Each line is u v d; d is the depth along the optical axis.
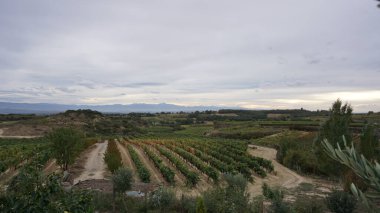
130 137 83.69
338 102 18.48
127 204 15.14
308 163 31.23
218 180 25.88
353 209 12.93
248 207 13.69
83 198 6.21
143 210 14.55
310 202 14.77
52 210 5.36
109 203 15.20
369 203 2.38
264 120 107.75
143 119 142.88
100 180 23.44
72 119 103.75
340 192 13.96
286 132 68.44
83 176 28.84
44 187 5.54
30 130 85.62
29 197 5.28
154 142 60.75
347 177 15.12
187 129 110.06
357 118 70.25
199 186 25.31
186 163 38.12
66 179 20.72
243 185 16.47
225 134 79.81
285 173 31.30
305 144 48.47
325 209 14.73
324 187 23.33
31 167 5.79
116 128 104.00
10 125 90.12
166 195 14.97
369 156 15.50
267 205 15.43
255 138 73.69
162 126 125.06
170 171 26.91
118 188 15.25
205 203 13.39
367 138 16.42
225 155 42.47
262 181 27.33
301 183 25.66
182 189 23.92
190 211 13.97
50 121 96.38
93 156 44.53
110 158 28.22
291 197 19.27
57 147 28.89
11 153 38.03
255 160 35.91
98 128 100.62
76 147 29.88
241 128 85.75
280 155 38.25
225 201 13.65
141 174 26.27
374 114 86.12
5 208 5.14
